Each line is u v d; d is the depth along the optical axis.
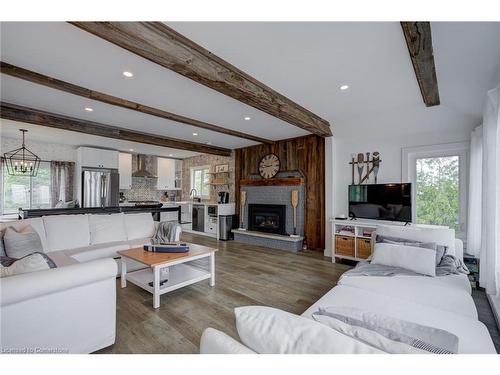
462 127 3.23
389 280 2.06
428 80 2.35
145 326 2.07
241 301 2.55
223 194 6.34
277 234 5.16
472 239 2.95
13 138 5.27
